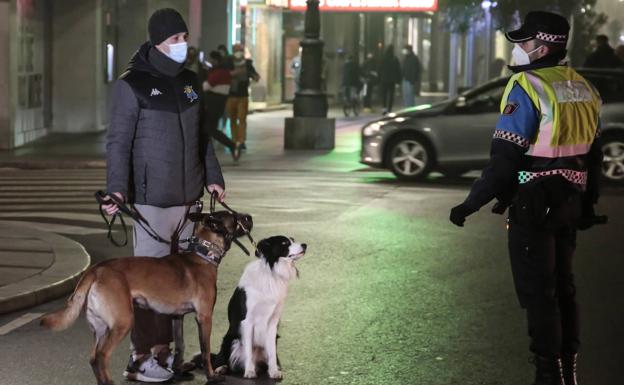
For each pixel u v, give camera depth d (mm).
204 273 7754
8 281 10938
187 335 9492
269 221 15766
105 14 32594
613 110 20016
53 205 17344
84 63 31406
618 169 20000
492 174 7012
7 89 26125
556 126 6980
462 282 11766
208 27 38344
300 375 8219
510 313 10328
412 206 17531
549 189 7016
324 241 14211
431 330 9664
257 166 23469
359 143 29422
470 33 49406
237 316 8031
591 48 44562
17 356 8688
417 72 43094
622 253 13508
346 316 10148
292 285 11492
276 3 40000
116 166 7844
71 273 11430
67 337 9297
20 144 27359
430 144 20969
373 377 8211
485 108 20734
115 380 8086
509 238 7266
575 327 7383
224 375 8094
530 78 7062
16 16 26547
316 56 27594
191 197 8125
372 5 38125
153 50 7945
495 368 8484
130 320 7391
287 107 46188
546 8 41906
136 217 7984
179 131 7977
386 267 12555
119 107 7867
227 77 25531
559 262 7297
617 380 8234
